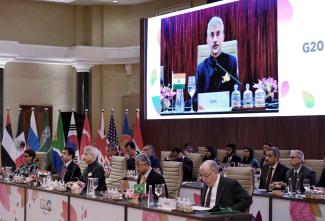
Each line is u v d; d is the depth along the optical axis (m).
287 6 12.45
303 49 12.03
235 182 6.52
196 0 17.39
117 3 19.52
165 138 16.61
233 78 13.89
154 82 16.45
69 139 13.82
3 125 18.23
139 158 7.54
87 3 19.52
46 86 19.72
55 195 8.16
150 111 16.58
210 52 14.63
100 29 19.75
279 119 13.05
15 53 18.25
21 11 18.89
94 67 20.06
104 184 8.41
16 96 19.12
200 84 14.91
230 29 14.06
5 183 9.73
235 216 5.63
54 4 19.42
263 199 8.18
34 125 13.95
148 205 6.41
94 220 7.22
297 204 7.71
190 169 12.15
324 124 11.95
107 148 14.09
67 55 19.30
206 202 6.57
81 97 19.50
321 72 11.62
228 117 14.00
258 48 13.20
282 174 8.76
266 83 12.93
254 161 11.54
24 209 9.05
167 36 16.06
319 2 11.70
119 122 20.20
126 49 19.27
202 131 15.44
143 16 19.47
